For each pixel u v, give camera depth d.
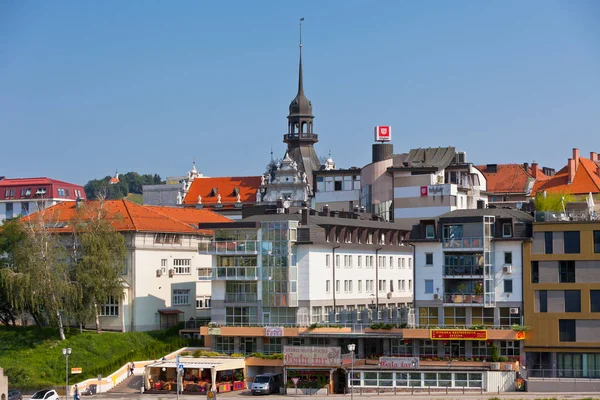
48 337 145.38
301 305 139.12
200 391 127.62
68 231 152.25
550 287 121.88
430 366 121.69
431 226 129.88
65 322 153.75
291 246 139.38
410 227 181.12
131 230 154.75
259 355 132.88
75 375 136.38
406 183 189.12
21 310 146.25
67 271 146.88
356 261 152.75
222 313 141.75
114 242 149.88
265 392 123.38
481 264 126.12
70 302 144.88
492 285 125.62
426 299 128.62
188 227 166.00
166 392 129.12
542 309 122.25
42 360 139.75
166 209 179.12
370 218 175.25
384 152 198.88
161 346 148.50
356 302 151.75
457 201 187.12
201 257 168.88
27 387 134.25
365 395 119.12
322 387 124.38
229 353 139.62
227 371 131.25
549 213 124.38
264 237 140.38
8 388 134.12
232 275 141.12
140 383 135.62
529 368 121.69
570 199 178.75
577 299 120.94
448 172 195.62
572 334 120.69
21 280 142.12
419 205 187.25
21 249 145.25
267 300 139.38
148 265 157.25
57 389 132.50
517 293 124.25
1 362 140.12
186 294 164.62
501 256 125.50
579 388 116.25
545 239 122.75
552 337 121.12
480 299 125.38
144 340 149.62
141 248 156.00
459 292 127.50
